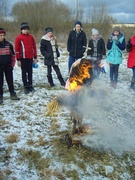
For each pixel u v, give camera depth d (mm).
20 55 6672
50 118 5422
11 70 6289
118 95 6570
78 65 4293
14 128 4965
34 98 6547
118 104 5941
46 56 7359
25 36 6660
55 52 7414
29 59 6785
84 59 4336
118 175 3984
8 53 6086
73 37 7676
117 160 4223
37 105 6102
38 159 4121
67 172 3912
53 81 8203
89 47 7641
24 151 4262
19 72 9273
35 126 5078
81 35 7668
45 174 3850
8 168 3908
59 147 4367
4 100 6379
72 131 4738
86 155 4223
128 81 8422
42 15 21297
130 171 4109
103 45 7672
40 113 5672
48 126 5098
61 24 21484
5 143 4453
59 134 4781
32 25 21109
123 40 7379
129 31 19000
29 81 6984
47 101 6379
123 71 9859
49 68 7453
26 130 4910
